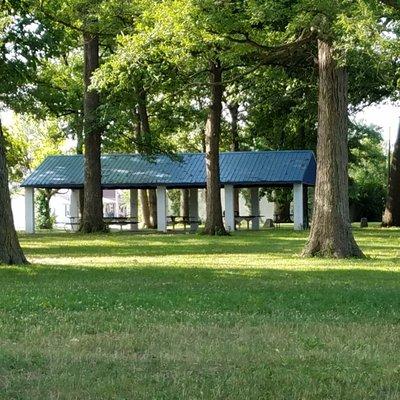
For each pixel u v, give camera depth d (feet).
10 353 25.94
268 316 35.81
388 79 84.74
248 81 142.82
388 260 74.33
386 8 63.16
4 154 66.03
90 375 22.72
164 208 155.02
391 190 166.71
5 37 87.51
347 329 32.01
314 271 62.08
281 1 69.26
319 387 21.63
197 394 20.66
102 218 145.38
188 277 56.29
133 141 144.15
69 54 168.25
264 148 208.33
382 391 21.47
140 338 29.12
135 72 94.94
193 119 158.51
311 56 103.19
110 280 53.52
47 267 64.28
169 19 79.56
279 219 219.20
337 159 77.61
